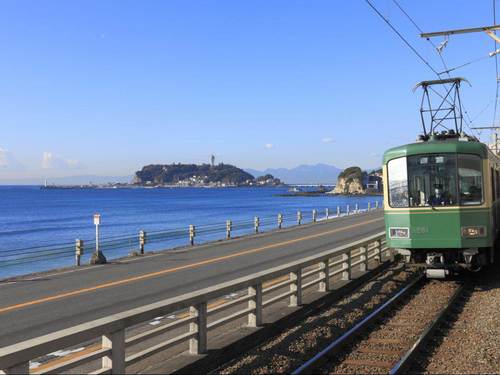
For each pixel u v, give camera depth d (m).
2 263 26.77
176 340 6.50
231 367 6.95
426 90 16.73
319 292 11.27
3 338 8.73
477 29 13.88
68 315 10.41
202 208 100.69
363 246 14.56
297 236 29.08
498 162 15.47
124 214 81.25
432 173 12.83
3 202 151.25
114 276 15.88
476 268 12.95
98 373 5.27
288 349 7.71
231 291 7.58
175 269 16.92
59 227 56.03
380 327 9.12
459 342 8.10
